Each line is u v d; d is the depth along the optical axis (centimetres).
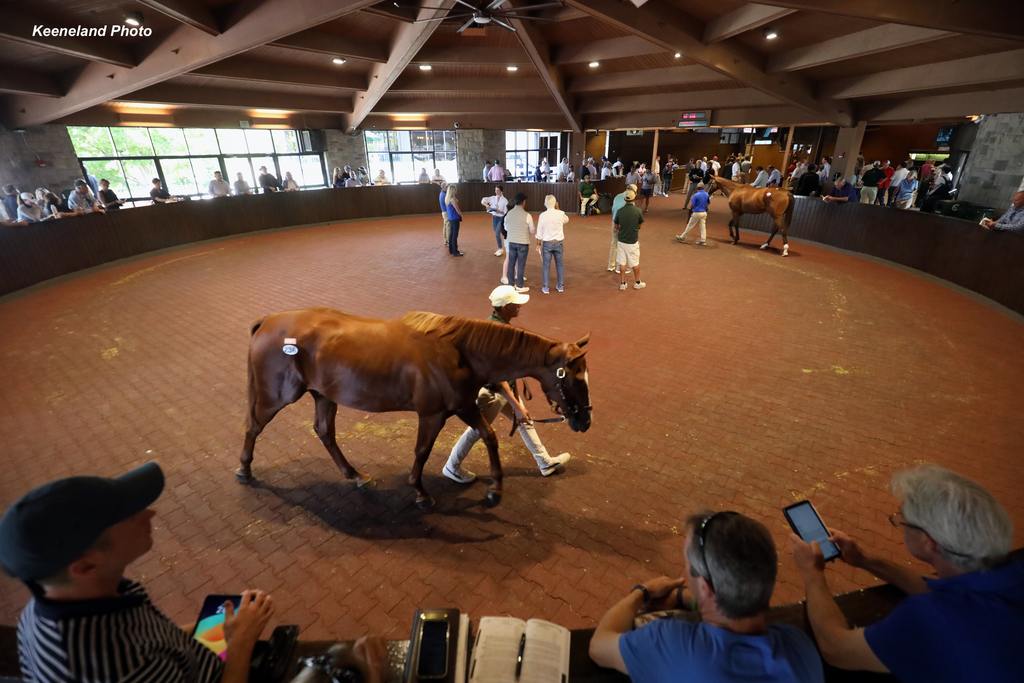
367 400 337
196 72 1143
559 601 300
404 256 1196
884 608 169
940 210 1293
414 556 332
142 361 618
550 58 1385
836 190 1309
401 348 324
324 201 1669
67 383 562
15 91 1005
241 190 1506
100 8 798
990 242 836
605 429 476
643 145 2823
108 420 490
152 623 119
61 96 1098
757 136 2862
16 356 631
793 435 464
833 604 159
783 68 1110
